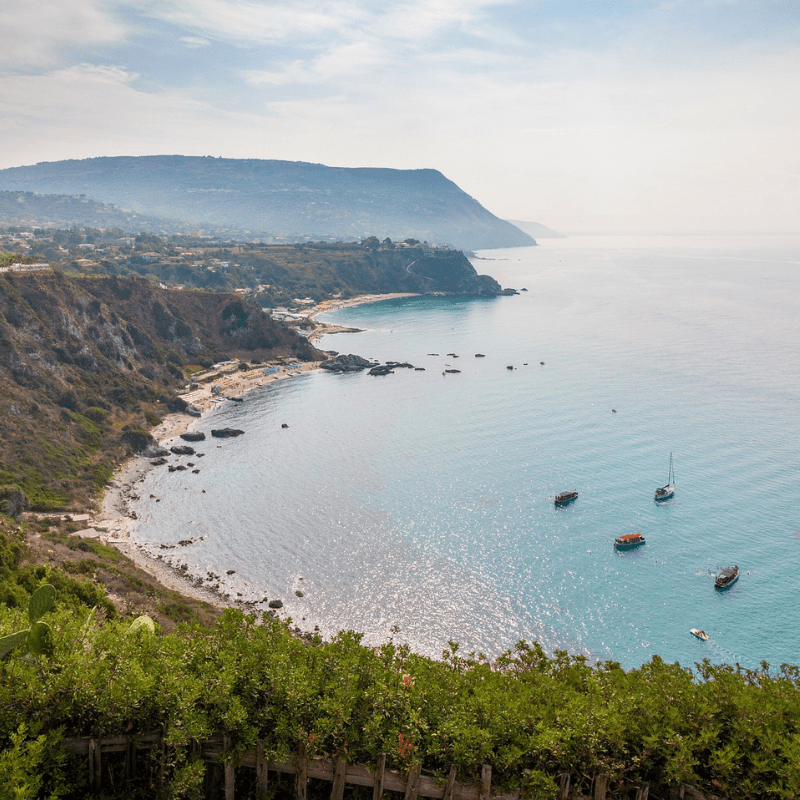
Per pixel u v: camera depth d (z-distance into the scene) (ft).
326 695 66.28
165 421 481.46
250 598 256.93
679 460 395.55
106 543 295.69
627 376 602.03
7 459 348.59
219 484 371.97
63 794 60.18
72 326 490.08
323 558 288.92
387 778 63.16
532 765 64.44
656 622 241.76
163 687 64.18
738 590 260.01
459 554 291.58
